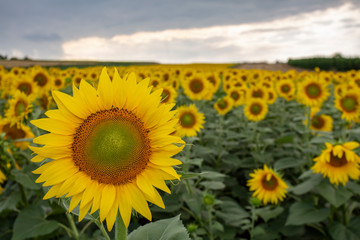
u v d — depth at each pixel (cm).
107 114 184
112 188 170
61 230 464
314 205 474
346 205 481
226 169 722
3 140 453
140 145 175
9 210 477
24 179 397
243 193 632
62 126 176
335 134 779
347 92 655
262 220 562
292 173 709
